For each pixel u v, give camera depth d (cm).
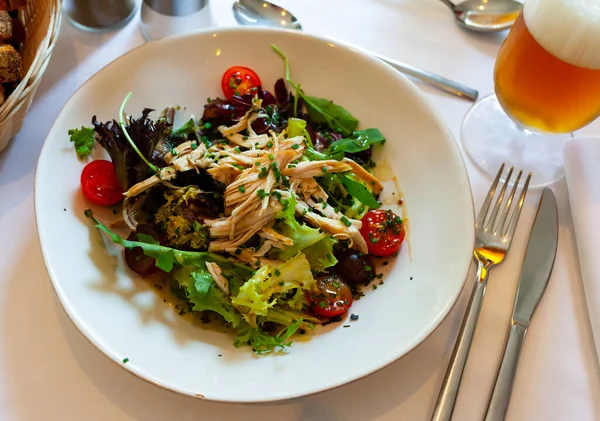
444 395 31
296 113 40
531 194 40
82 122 35
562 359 33
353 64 40
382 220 36
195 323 32
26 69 38
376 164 40
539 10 33
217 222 35
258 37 40
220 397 27
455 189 35
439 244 34
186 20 44
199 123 40
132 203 35
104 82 36
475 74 46
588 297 34
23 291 32
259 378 29
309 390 27
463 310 34
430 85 45
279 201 34
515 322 34
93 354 31
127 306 31
